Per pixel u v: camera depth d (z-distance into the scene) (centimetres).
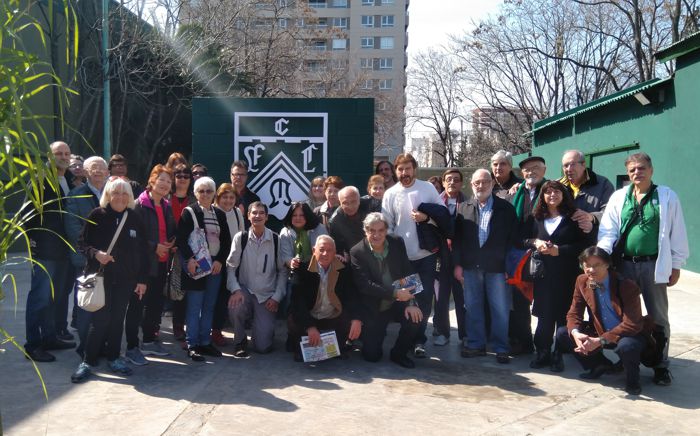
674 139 1146
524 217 566
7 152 193
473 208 572
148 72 1934
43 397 441
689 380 503
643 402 453
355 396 459
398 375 516
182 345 595
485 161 3616
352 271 551
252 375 508
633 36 2583
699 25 2139
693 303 802
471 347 579
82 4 1723
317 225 588
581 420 416
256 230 575
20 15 206
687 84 1095
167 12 1956
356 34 7406
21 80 202
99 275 474
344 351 564
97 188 542
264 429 391
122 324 501
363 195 714
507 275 564
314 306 549
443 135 4156
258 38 2686
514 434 391
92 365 490
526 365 551
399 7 7338
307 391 468
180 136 2227
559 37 2888
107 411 416
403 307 541
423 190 593
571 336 504
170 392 458
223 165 725
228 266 573
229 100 720
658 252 486
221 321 608
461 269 587
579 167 554
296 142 718
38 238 521
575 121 1716
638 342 463
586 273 486
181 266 554
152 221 557
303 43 3575
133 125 2139
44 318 540
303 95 3247
